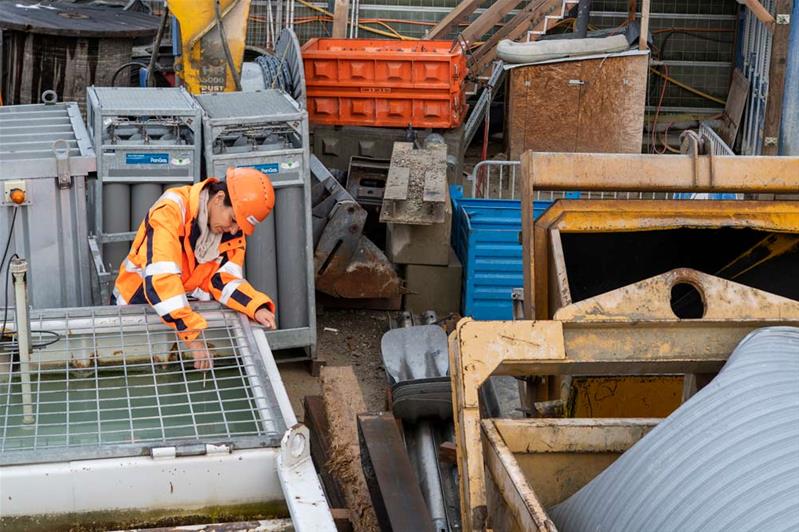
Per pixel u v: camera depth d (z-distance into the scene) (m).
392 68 10.94
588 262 5.61
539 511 2.83
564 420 3.64
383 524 4.80
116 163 6.57
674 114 14.69
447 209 8.45
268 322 4.33
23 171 6.17
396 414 6.33
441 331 7.33
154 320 4.05
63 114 7.47
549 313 5.04
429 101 11.02
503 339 3.67
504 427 3.60
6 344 3.78
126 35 11.02
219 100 7.46
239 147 7.07
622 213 4.98
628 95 11.62
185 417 3.49
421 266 8.55
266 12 14.45
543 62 11.52
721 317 3.81
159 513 3.09
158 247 4.36
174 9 8.52
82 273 6.45
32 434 3.35
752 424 2.90
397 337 7.26
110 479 3.03
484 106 12.55
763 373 3.12
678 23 14.41
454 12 13.09
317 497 2.96
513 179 9.49
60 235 6.35
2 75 11.03
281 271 7.28
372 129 11.13
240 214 4.56
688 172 5.00
